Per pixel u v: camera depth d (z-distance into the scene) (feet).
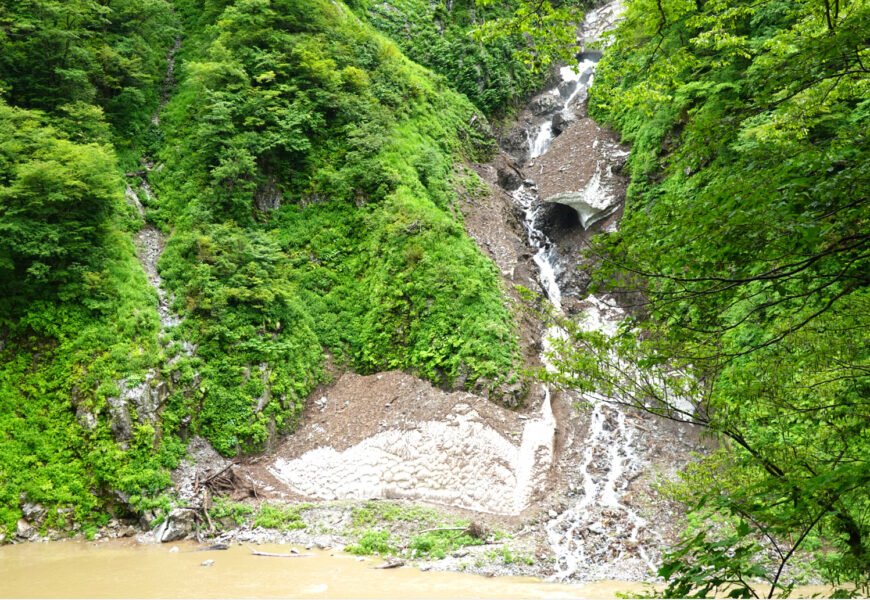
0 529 59.93
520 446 71.26
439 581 49.78
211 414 73.67
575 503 63.93
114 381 68.69
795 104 23.71
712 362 21.63
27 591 45.62
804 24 29.40
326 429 78.48
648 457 69.31
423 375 83.41
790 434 26.40
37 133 77.20
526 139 147.74
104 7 103.04
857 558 16.16
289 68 111.14
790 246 15.34
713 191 17.49
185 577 49.44
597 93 39.50
